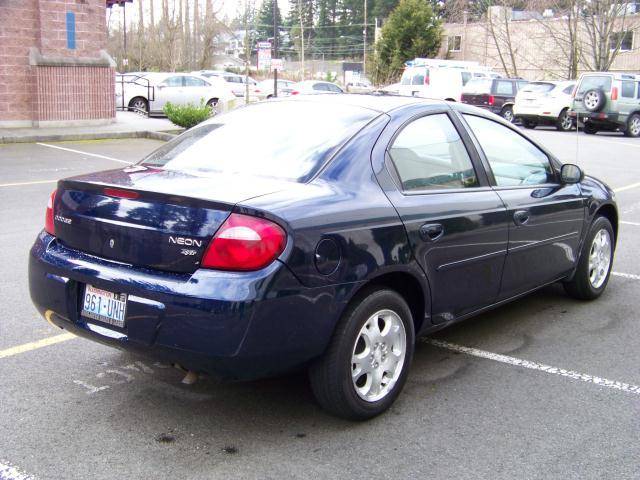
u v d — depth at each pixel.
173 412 3.88
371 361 3.75
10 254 7.01
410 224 3.87
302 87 31.64
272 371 3.38
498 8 44.56
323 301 3.42
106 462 3.36
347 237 3.52
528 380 4.40
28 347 4.73
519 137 5.12
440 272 4.11
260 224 3.26
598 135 24.77
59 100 18.33
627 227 9.27
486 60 47.75
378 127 4.05
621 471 3.37
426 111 4.38
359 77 50.53
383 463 3.40
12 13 17.34
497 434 3.70
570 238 5.42
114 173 4.00
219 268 3.25
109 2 20.95
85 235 3.67
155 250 3.39
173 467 3.33
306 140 3.99
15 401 3.96
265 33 100.69
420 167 4.16
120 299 3.45
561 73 43.78
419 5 51.69
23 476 3.23
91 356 4.62
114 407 3.92
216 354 3.22
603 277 6.04
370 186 3.82
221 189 3.50
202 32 45.03
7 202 9.63
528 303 5.95
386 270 3.71
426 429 3.74
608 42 35.06
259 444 3.55
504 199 4.61
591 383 4.37
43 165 13.15
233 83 33.50
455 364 4.63
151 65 45.25
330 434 3.67
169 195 3.38
